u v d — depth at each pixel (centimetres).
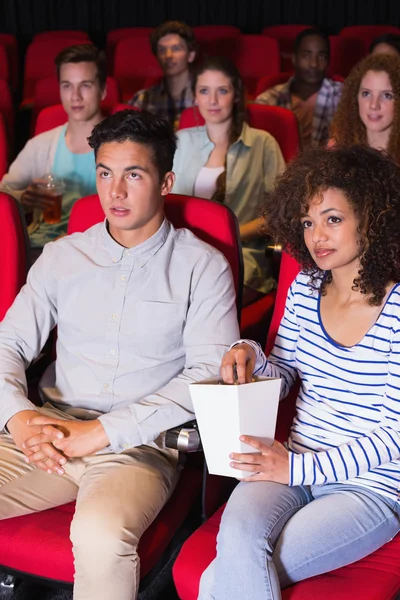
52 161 298
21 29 635
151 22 629
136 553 153
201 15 623
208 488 165
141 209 175
